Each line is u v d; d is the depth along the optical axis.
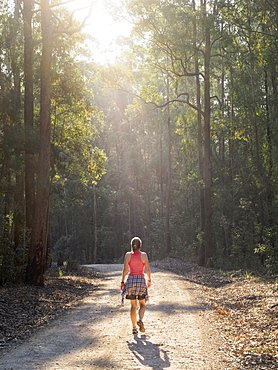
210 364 6.17
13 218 19.31
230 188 35.25
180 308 11.56
